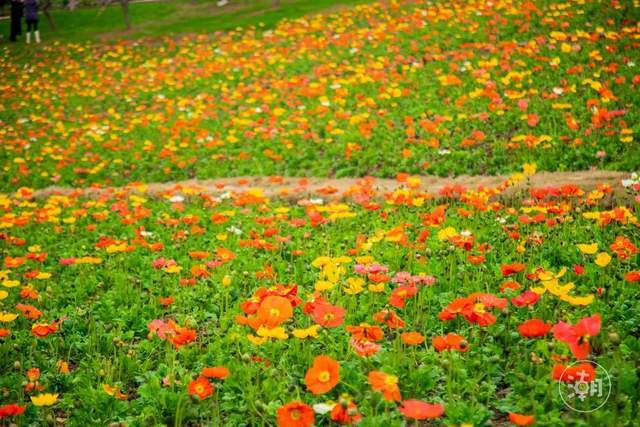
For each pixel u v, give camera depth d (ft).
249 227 28.17
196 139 46.03
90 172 43.98
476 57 53.93
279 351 14.82
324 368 10.48
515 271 15.47
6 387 14.74
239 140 46.57
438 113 43.98
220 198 33.24
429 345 15.15
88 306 19.97
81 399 13.51
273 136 44.78
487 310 15.56
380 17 76.64
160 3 127.24
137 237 24.93
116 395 13.21
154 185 41.22
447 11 67.05
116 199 36.37
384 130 42.78
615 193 25.55
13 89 70.90
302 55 66.85
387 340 15.67
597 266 18.12
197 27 94.53
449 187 27.20
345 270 20.07
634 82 39.14
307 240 25.29
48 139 53.93
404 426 11.37
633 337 13.53
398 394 9.96
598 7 62.90
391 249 22.11
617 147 32.86
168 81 63.00
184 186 38.88
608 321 14.85
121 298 20.30
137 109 54.65
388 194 25.84
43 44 94.89
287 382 12.84
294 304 13.53
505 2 68.49
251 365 13.92
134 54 83.15
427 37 61.87
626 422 10.57
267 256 23.24
